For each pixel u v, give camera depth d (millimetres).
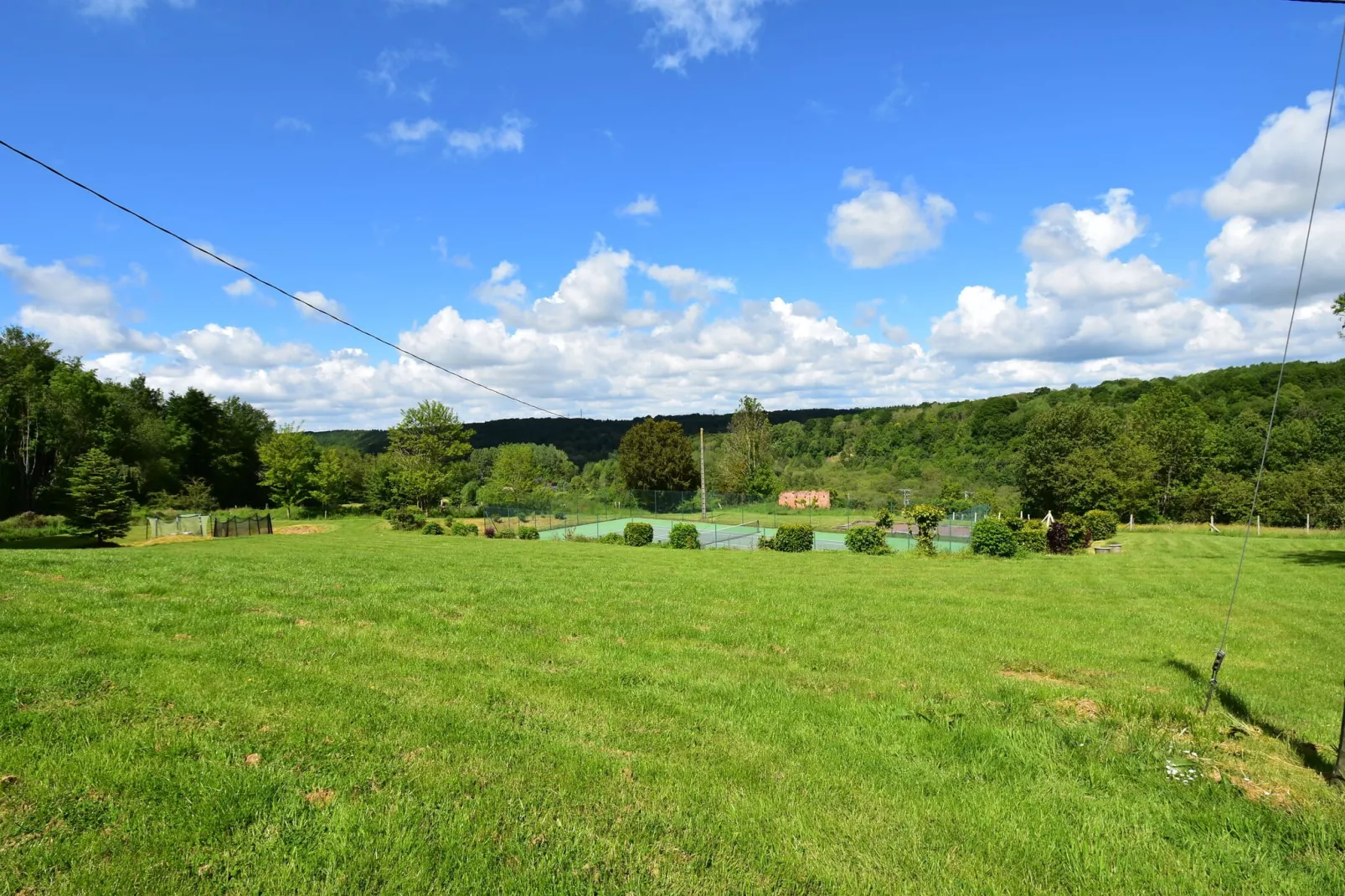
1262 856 3967
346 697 5605
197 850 3379
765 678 7195
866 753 5285
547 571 16062
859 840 4004
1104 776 4957
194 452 66250
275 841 3494
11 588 9328
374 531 40625
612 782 4516
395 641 7754
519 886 3334
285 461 59719
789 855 3795
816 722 5938
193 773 4055
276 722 4930
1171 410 54438
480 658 7301
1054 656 8758
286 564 15656
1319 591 15375
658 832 3941
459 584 12414
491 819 3893
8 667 5500
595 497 55938
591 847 3703
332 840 3535
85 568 11867
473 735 5035
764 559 23078
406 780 4262
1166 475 53562
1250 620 11891
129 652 6277
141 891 3062
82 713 4770
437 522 41031
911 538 34812
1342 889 3668
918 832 4125
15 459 48750
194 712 4984
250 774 4105
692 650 8266
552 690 6332
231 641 7066
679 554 25578
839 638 9281
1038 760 5207
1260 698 7070
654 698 6336
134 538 35500
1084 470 46812
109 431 52000
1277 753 5504
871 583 15688
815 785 4699
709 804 4324
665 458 65875
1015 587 15469
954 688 7047
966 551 25750
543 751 4891
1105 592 14914
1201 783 4863
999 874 3721
